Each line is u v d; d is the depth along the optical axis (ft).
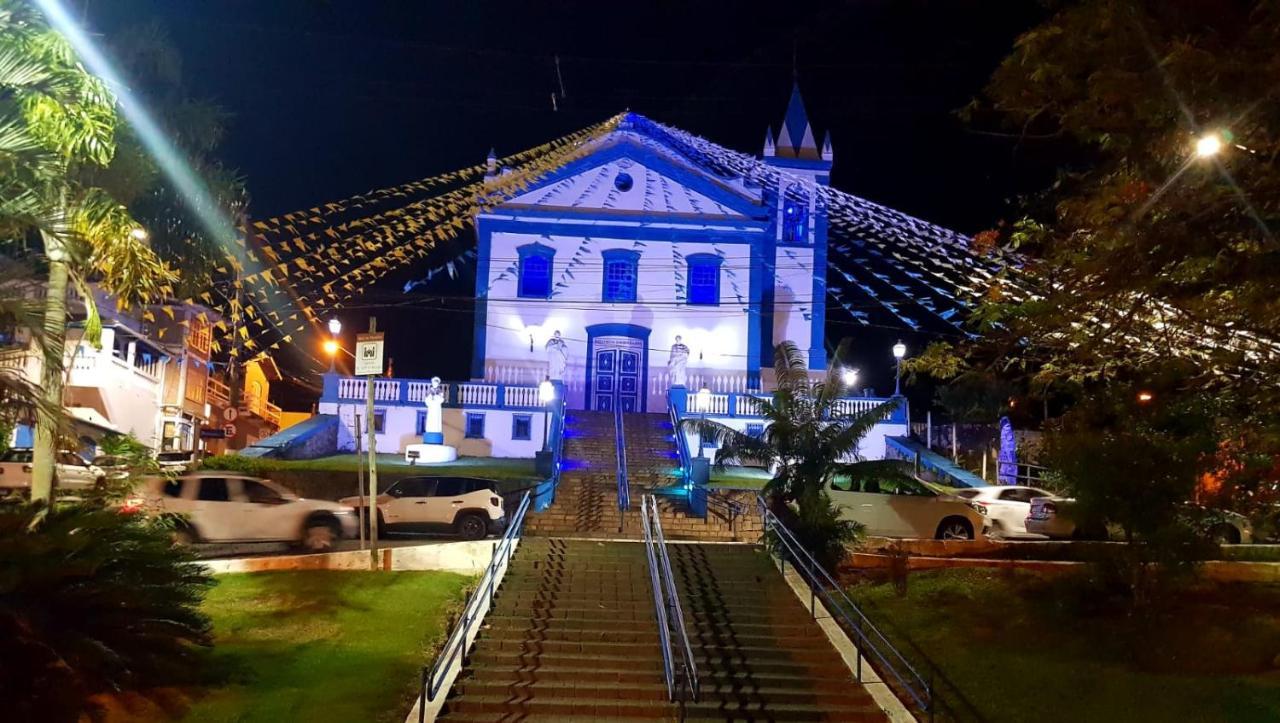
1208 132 33.30
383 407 114.42
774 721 40.93
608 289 127.85
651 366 126.31
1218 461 46.16
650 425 114.73
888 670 45.83
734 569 60.08
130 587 37.27
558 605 52.70
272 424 162.71
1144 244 35.63
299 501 67.92
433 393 114.73
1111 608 49.60
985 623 49.85
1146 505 47.26
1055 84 37.47
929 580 56.80
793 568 58.95
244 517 65.72
